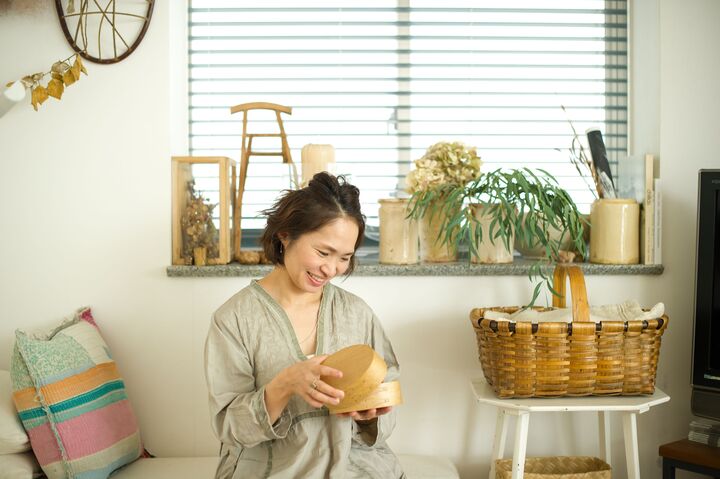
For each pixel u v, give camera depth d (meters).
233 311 1.68
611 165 2.61
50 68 2.24
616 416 2.34
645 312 1.97
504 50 2.57
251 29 2.56
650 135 2.40
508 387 1.88
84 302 2.27
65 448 1.85
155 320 2.27
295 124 2.57
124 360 2.28
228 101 2.56
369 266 2.23
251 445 1.55
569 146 2.60
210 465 2.09
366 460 1.66
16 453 1.89
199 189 2.27
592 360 1.86
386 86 2.58
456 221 2.06
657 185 2.28
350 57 2.57
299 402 1.63
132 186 2.26
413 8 2.55
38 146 2.25
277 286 1.72
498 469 2.06
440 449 2.31
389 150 2.59
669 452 2.06
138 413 2.29
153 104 2.26
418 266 2.24
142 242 2.26
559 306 2.09
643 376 1.90
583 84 2.60
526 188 2.02
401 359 2.29
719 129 2.32
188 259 2.27
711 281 2.02
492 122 2.59
